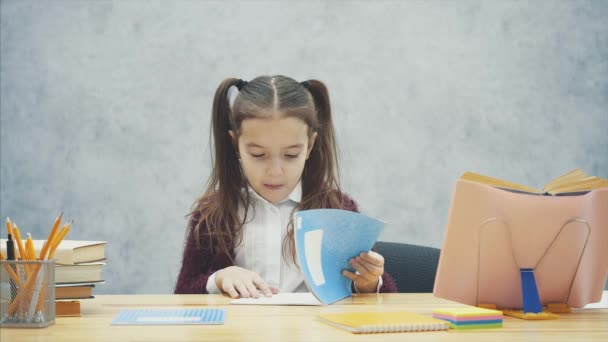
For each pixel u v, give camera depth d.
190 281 1.68
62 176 2.78
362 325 0.89
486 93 2.93
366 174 2.86
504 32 2.95
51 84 2.79
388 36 2.89
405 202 2.87
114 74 2.81
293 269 1.72
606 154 2.98
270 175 1.60
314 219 1.20
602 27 2.99
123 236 2.78
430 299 1.31
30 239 0.98
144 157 2.80
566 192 1.09
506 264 1.08
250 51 2.85
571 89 2.97
